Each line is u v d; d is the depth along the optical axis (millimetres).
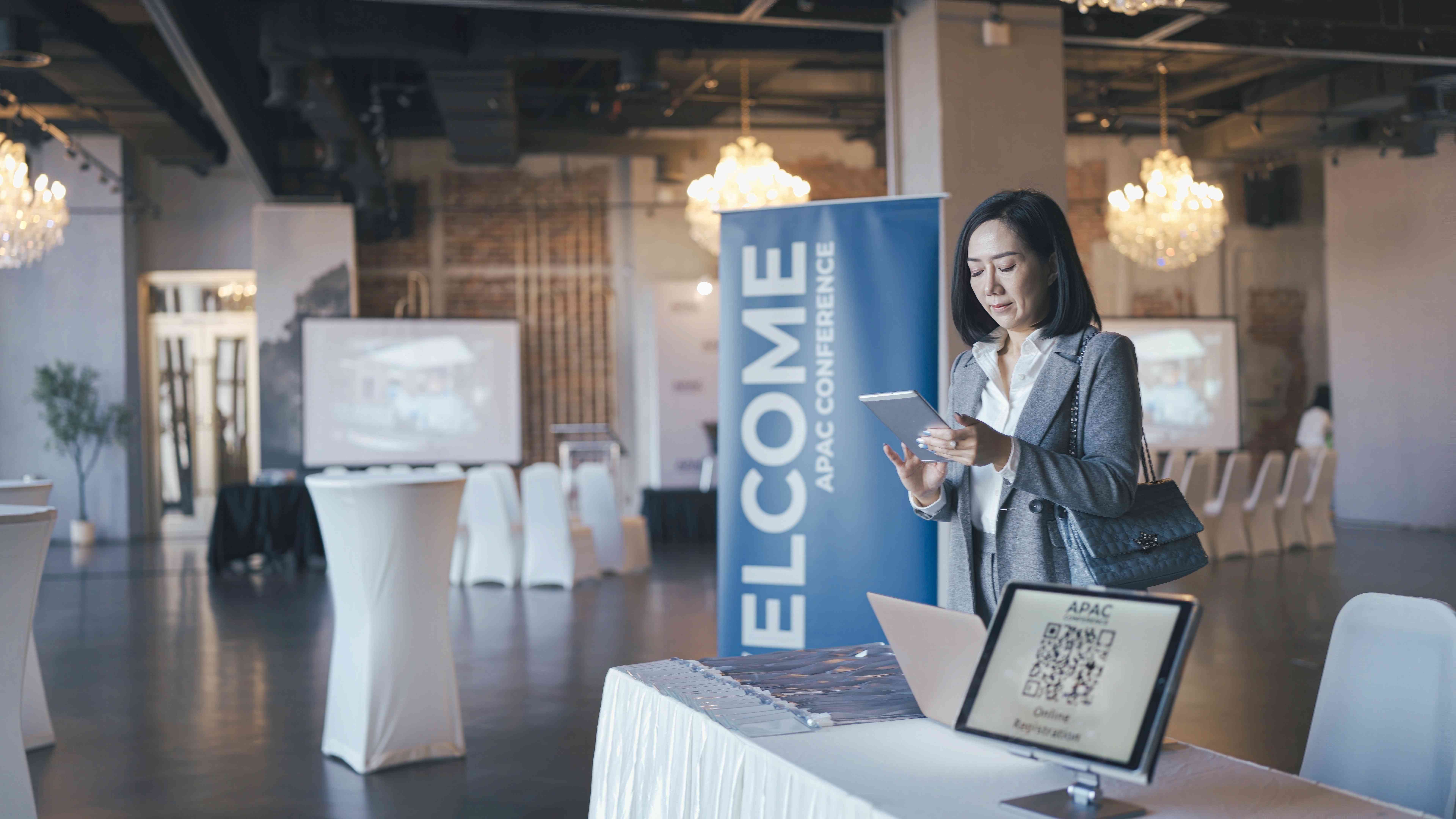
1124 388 1588
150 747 3904
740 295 3090
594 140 11516
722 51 7973
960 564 1754
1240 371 12438
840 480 2977
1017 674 1152
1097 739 1050
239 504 8906
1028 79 5730
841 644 2975
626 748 1699
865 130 11828
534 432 11953
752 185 8195
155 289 11727
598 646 5676
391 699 3611
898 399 1486
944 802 1108
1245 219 12508
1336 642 1635
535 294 11969
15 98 8617
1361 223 11805
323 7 7184
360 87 10320
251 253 11664
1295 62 10000
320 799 3305
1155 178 8992
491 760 3699
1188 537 1563
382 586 3598
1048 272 1664
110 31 7633
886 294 2941
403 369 11305
